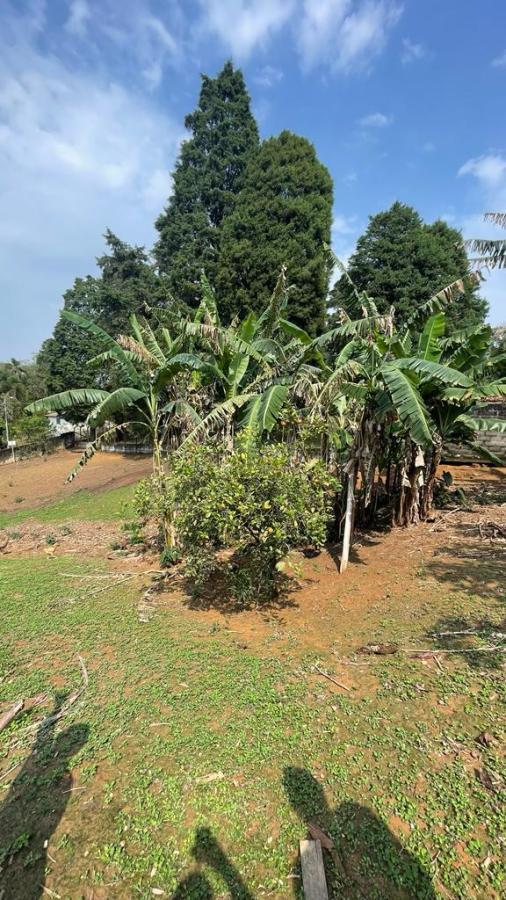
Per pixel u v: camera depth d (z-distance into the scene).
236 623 5.22
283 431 7.94
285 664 4.24
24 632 5.26
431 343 7.24
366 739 3.19
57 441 29.39
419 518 8.45
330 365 10.59
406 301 20.95
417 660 4.05
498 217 6.71
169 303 19.11
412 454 7.91
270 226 19.81
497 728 3.15
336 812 2.65
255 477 5.00
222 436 8.27
